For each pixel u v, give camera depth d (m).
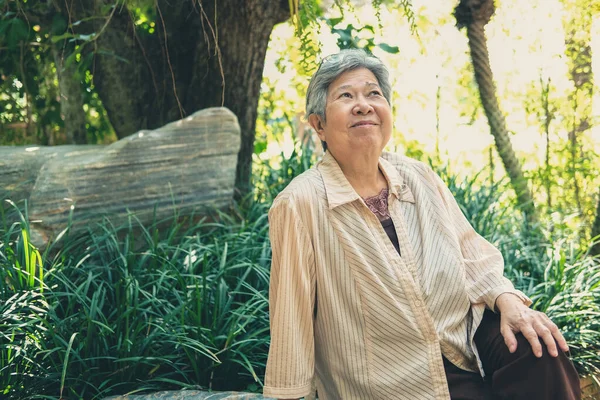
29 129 5.11
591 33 4.55
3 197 3.41
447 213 2.05
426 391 1.84
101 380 2.63
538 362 1.81
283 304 1.84
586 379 3.01
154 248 3.14
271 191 4.18
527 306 1.97
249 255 3.33
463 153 5.87
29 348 2.59
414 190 2.04
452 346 1.90
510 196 4.66
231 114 3.80
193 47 4.13
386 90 2.05
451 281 1.93
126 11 3.99
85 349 2.60
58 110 4.95
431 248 1.95
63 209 3.28
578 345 3.17
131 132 4.32
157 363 2.71
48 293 2.80
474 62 4.39
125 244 3.23
